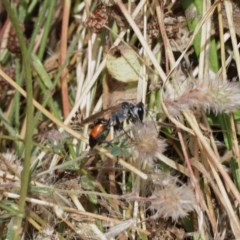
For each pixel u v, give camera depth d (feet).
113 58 1.60
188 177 1.54
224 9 1.56
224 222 1.53
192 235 1.53
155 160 1.53
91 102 1.61
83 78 1.63
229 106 1.48
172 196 1.46
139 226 1.53
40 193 1.53
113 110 1.54
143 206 1.53
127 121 1.56
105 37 1.62
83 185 1.55
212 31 1.56
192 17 1.57
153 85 1.57
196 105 1.49
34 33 1.65
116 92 1.60
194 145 1.53
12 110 1.65
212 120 1.55
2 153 1.61
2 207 1.50
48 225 1.53
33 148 1.61
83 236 1.52
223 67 1.55
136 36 1.60
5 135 1.63
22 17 1.70
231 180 1.52
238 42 1.58
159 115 1.55
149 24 1.59
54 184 1.55
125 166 1.51
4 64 1.69
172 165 1.53
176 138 1.55
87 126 1.59
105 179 1.57
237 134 1.55
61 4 1.69
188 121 1.51
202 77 1.53
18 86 1.60
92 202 1.55
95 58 1.62
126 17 1.57
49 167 1.58
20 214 1.48
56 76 1.64
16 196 1.53
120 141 1.54
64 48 1.65
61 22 1.70
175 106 1.49
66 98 1.64
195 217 1.53
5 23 1.69
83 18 1.65
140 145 1.48
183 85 1.54
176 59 1.58
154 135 1.49
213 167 1.51
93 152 1.53
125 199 1.53
